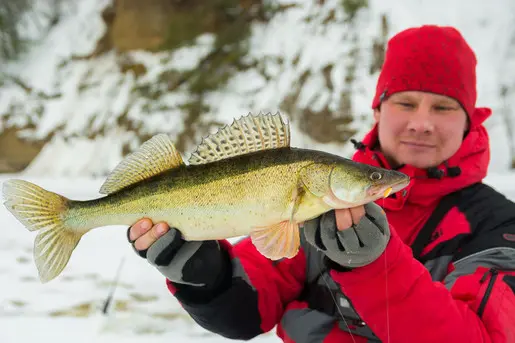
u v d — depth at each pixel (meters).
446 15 4.90
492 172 4.21
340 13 5.07
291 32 5.22
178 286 0.91
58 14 6.10
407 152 1.00
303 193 0.76
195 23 5.47
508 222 0.92
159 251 0.79
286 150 0.78
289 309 0.99
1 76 5.64
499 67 4.65
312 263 1.00
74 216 0.84
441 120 0.99
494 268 0.86
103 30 5.77
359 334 0.90
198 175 0.80
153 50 5.46
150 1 5.54
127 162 0.82
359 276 0.76
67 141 5.23
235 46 5.30
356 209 0.74
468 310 0.81
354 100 4.65
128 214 0.82
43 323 1.58
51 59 5.73
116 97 5.34
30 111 5.43
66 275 2.00
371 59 4.80
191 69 5.27
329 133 4.62
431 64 1.00
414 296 0.76
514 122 4.40
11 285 1.89
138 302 1.75
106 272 2.03
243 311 0.95
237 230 0.79
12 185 0.84
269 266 1.00
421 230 0.96
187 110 5.09
